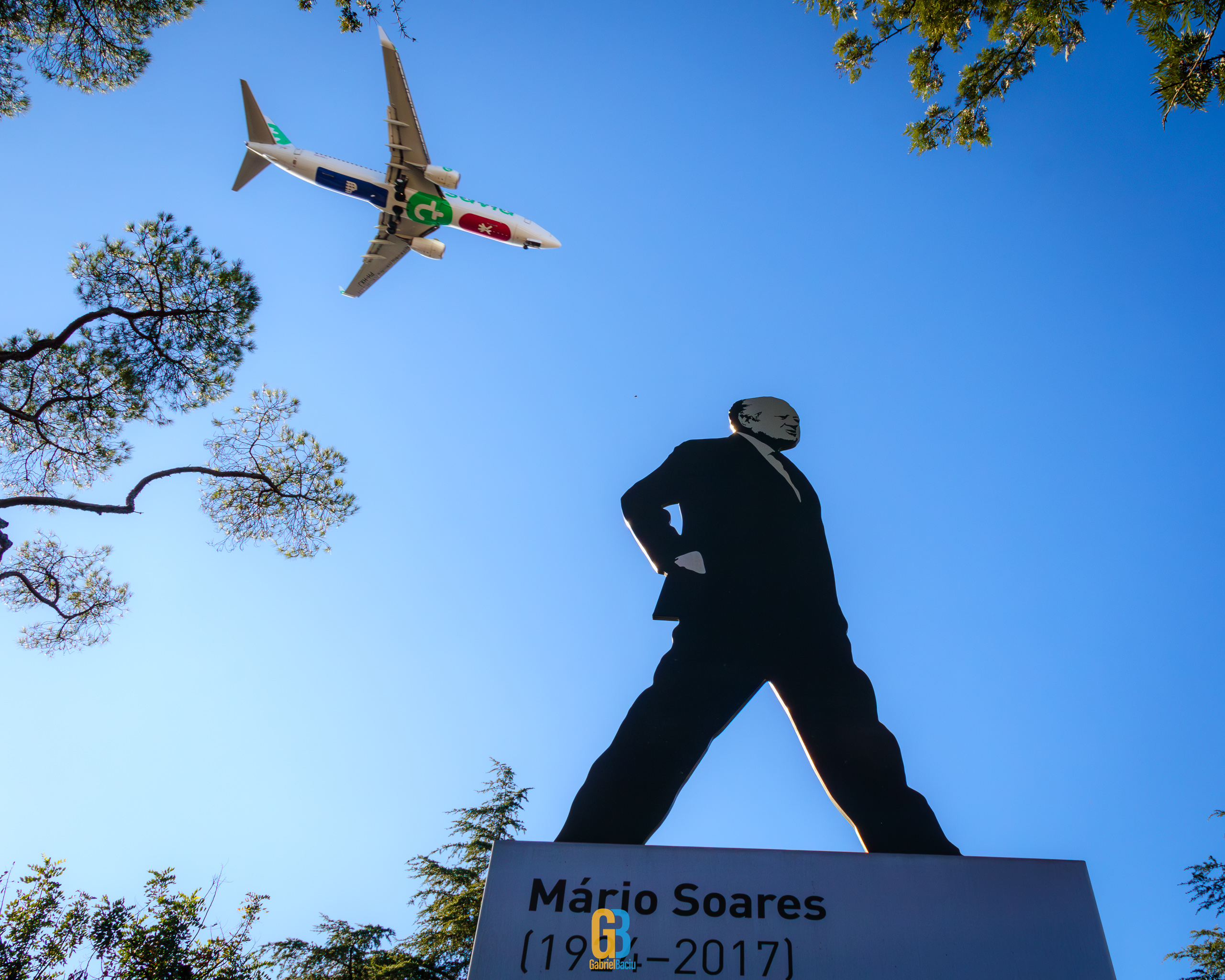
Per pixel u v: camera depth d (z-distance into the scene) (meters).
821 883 6.27
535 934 6.00
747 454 9.80
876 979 5.83
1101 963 5.93
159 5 13.38
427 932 15.52
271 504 15.23
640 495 9.31
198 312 13.68
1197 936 13.00
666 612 8.47
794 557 8.86
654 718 7.71
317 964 15.20
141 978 13.33
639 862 6.36
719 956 5.93
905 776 7.35
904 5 10.41
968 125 10.54
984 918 6.10
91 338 13.40
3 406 12.73
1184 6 7.93
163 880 14.69
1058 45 9.53
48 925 13.63
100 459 14.24
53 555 15.05
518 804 17.58
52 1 12.94
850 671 8.05
